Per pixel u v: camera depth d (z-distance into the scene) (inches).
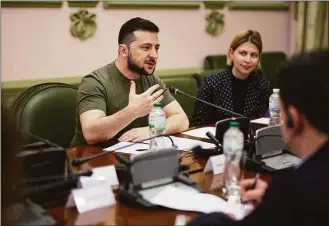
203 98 149.7
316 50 57.5
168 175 79.9
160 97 115.4
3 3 163.0
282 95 57.1
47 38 176.9
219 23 231.0
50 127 131.4
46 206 73.1
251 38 146.9
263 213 53.4
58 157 76.6
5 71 167.9
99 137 112.4
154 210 72.8
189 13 219.1
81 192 73.6
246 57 146.1
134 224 68.2
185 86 172.2
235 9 237.0
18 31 169.2
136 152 102.4
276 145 96.0
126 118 111.3
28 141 86.9
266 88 154.0
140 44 124.1
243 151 91.2
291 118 56.2
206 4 223.8
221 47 235.8
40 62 176.7
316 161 53.4
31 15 171.3
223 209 71.9
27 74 174.1
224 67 226.1
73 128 136.7
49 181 74.9
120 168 83.5
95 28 188.7
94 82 123.5
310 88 54.1
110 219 69.8
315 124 54.2
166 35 212.8
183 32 218.8
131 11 198.4
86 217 70.3
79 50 186.4
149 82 133.4
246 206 72.4
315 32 247.9
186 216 70.6
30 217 64.4
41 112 129.6
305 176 52.5
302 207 51.0
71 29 182.1
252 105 152.3
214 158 91.2
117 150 104.3
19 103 129.3
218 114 149.2
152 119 109.0
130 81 128.6
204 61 230.2
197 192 78.0
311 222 50.9
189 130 127.2
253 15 246.7
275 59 248.7
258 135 93.6
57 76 181.9
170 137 114.7
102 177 80.5
